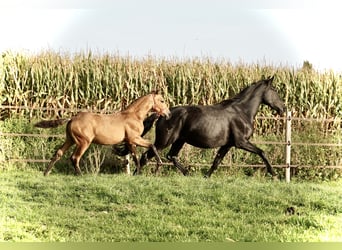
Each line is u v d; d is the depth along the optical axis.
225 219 12.33
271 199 13.32
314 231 12.19
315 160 17.06
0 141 16.55
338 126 18.34
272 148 17.09
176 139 15.21
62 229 11.89
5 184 14.02
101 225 12.03
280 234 11.92
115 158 16.55
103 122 14.91
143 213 12.44
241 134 15.34
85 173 16.33
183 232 11.78
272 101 15.75
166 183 14.11
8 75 18.19
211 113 15.21
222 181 14.58
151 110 15.19
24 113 18.08
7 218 12.28
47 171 15.02
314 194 13.85
